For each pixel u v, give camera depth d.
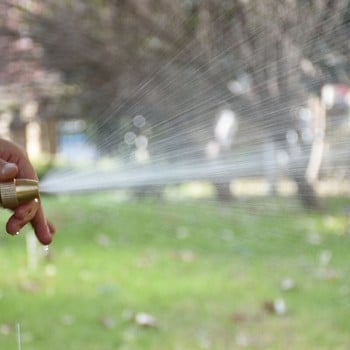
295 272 7.57
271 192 3.44
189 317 6.21
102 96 9.81
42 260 8.03
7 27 9.98
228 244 8.73
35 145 12.20
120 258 8.30
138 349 5.49
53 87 10.96
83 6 9.48
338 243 8.21
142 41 8.52
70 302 6.55
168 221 9.64
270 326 6.00
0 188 1.97
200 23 6.34
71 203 11.52
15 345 5.25
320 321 6.08
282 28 4.02
